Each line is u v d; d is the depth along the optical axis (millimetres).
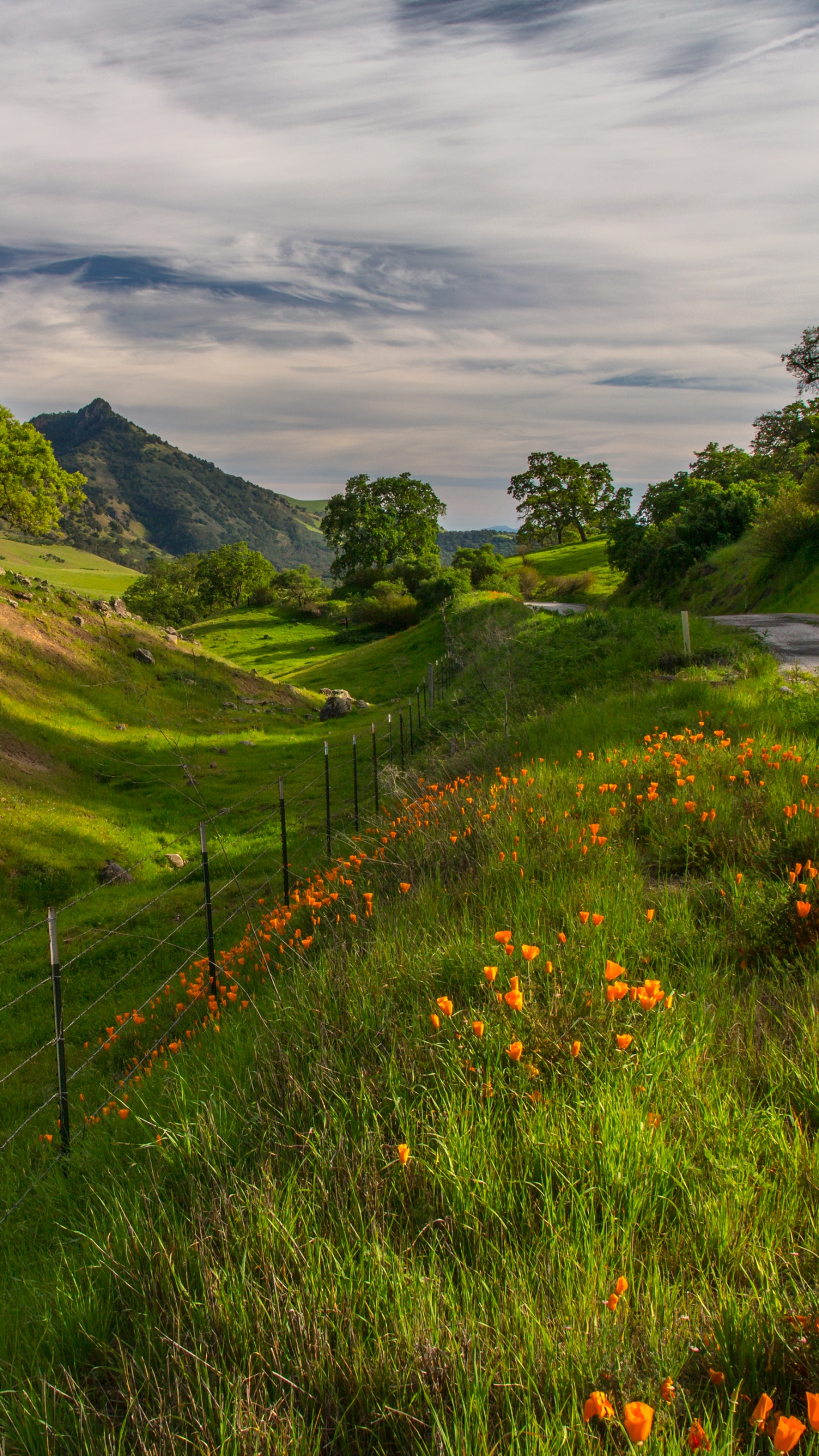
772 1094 2957
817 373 60000
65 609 31891
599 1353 1936
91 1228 3330
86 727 24938
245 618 87812
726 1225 2309
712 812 6016
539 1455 1652
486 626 29438
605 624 19969
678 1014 3459
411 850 7363
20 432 49844
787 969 4090
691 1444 1602
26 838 16109
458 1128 2791
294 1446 1843
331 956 5133
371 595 77562
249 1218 2656
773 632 19188
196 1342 2240
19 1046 8812
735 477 59719
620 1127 2658
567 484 108250
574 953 4059
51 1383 2311
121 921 12688
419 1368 2004
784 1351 1915
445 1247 2406
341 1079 3398
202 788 21266
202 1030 5762
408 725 23359
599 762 8430
